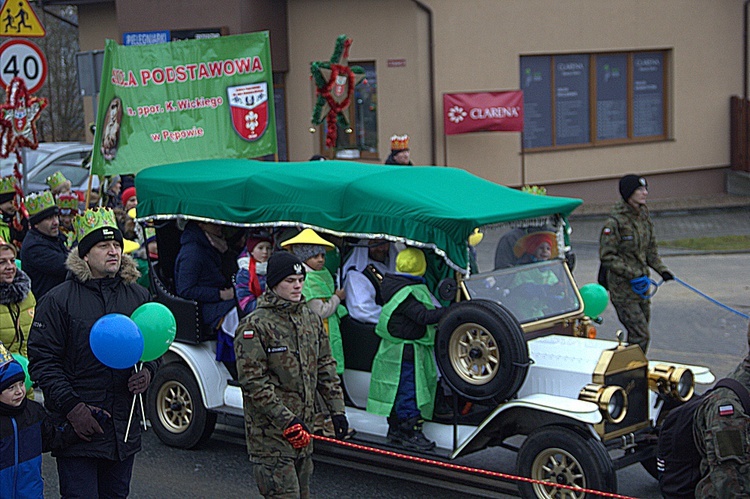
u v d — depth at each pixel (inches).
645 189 353.7
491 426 239.5
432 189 266.2
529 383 240.8
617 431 230.7
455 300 250.4
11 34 467.2
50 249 328.5
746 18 900.6
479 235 266.7
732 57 900.6
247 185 287.1
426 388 251.9
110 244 198.4
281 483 201.8
